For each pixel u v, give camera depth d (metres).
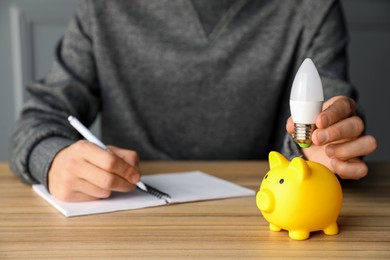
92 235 0.63
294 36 1.36
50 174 0.83
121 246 0.59
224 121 1.37
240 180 0.95
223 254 0.56
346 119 0.78
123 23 1.35
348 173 0.78
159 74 1.35
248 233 0.63
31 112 1.14
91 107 1.32
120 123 1.37
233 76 1.35
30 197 0.84
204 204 0.78
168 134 1.38
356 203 0.78
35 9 1.81
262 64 1.35
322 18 1.34
